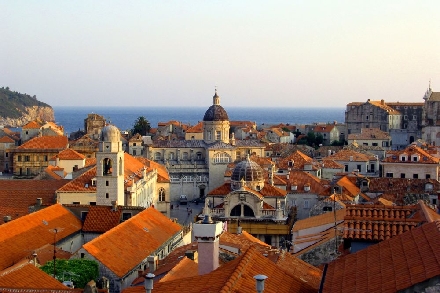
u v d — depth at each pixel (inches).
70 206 4261.8
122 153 5093.5
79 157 7613.2
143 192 6309.1
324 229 2987.2
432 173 6702.8
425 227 1530.5
